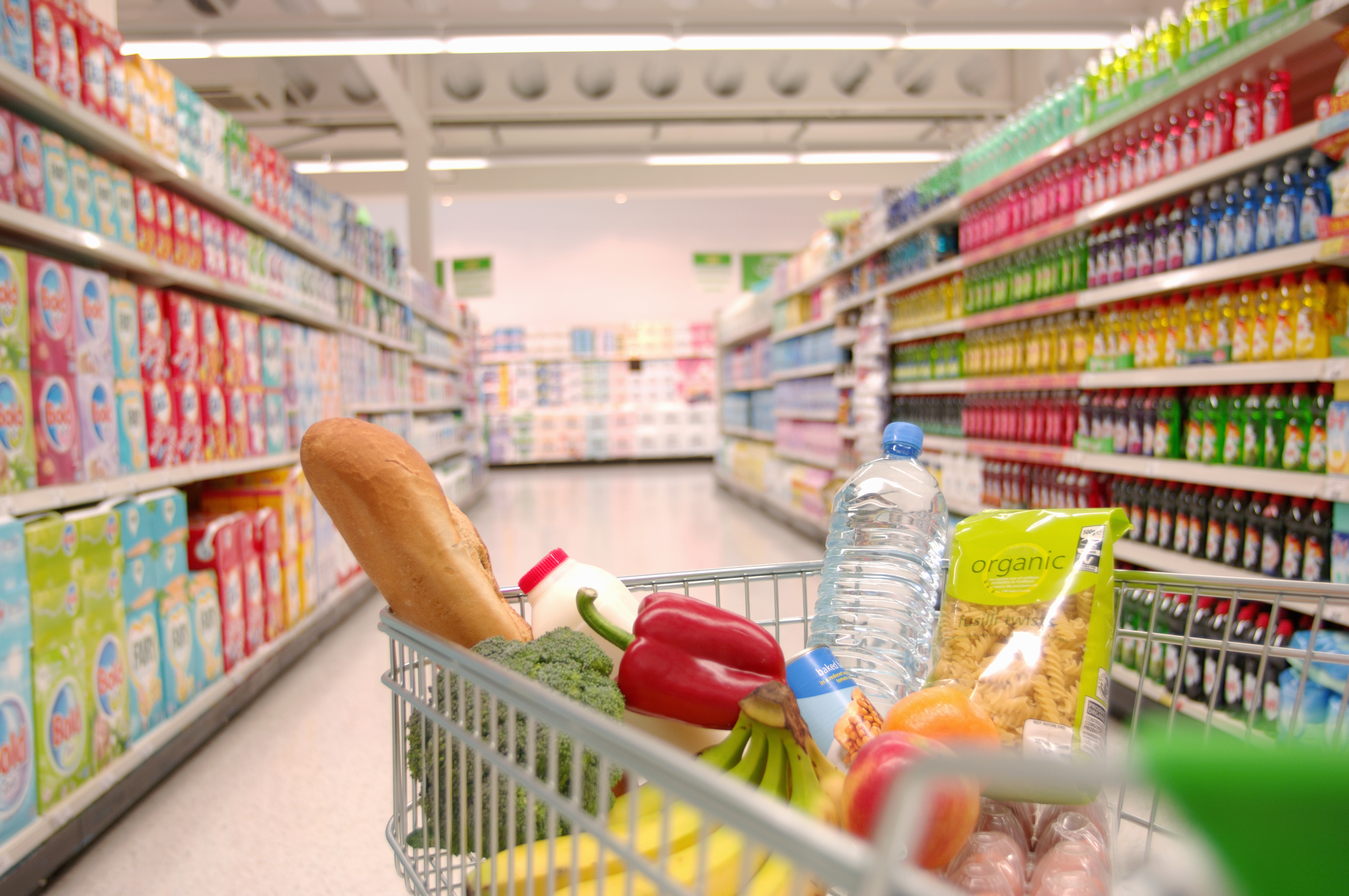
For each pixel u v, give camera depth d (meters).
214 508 3.15
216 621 2.57
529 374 13.83
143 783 2.13
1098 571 0.94
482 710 0.79
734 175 10.88
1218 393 2.50
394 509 0.92
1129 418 2.85
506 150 9.59
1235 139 2.38
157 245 2.45
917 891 0.31
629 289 14.05
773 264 14.20
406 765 0.93
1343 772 0.31
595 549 5.68
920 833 0.66
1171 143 2.59
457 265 13.94
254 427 3.06
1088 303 2.93
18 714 1.65
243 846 1.97
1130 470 2.79
